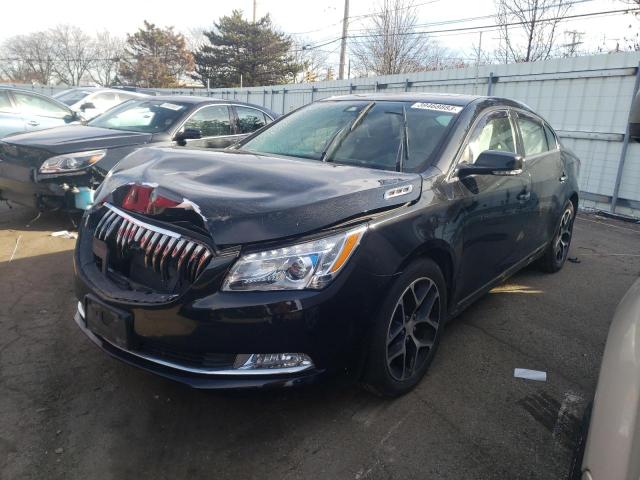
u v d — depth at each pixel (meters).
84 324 2.80
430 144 3.25
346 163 3.26
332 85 15.56
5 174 5.69
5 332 3.48
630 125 2.29
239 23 50.53
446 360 3.38
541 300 4.53
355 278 2.40
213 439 2.54
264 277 2.25
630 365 1.60
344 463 2.40
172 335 2.33
